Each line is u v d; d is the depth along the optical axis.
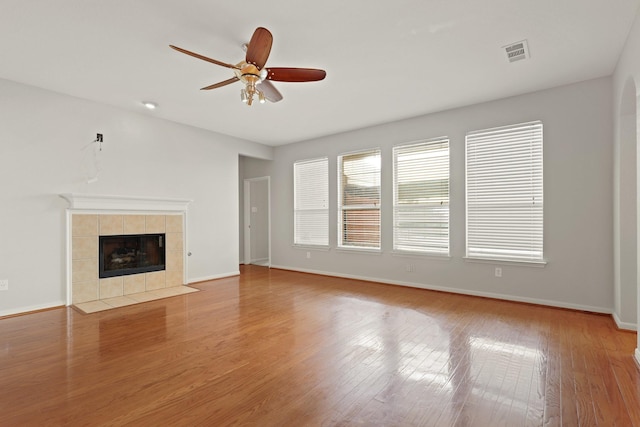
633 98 2.98
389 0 2.21
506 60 3.09
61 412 1.82
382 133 5.19
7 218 3.54
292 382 2.14
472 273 4.36
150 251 4.80
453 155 4.47
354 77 3.44
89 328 3.16
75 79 3.51
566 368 2.31
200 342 2.81
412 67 3.22
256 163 7.18
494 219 4.17
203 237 5.45
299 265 6.39
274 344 2.76
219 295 4.46
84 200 4.01
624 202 3.09
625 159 3.09
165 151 4.95
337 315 3.55
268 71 2.51
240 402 1.91
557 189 3.74
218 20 2.44
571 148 3.65
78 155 4.05
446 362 2.42
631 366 2.33
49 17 2.40
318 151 6.06
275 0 2.21
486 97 4.04
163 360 2.46
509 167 4.05
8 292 3.54
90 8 2.29
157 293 4.55
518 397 1.95
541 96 3.82
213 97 4.03
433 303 4.01
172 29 2.57
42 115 3.77
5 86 3.52
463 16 2.40
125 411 1.82
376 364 2.39
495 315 3.51
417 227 4.85
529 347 2.68
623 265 3.08
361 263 5.48
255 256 7.57
